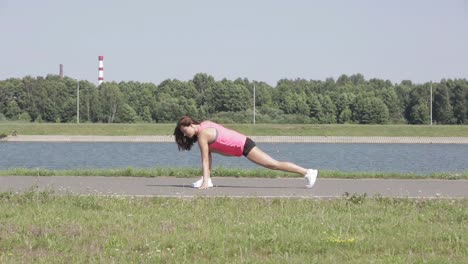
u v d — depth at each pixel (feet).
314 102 442.91
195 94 453.17
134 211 39.68
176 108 416.26
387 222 36.58
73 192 47.98
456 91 443.73
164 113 415.85
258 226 35.04
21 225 35.14
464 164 157.79
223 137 51.98
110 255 29.40
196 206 41.19
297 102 442.50
